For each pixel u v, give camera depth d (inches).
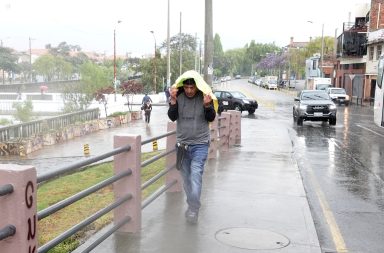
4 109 1503.4
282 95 2556.6
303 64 3619.6
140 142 203.6
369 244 215.5
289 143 574.6
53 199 399.5
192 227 216.2
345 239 222.5
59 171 136.7
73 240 248.7
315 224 247.9
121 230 204.1
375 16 1884.8
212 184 316.2
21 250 116.3
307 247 195.6
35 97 1875.0
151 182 228.1
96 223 271.0
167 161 277.9
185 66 2480.3
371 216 265.0
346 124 954.1
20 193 114.8
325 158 490.9
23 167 117.0
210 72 533.0
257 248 192.1
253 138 632.4
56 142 813.9
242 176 347.6
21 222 115.6
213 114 215.2
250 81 5157.5
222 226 220.5
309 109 901.2
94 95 1286.9
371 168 430.3
